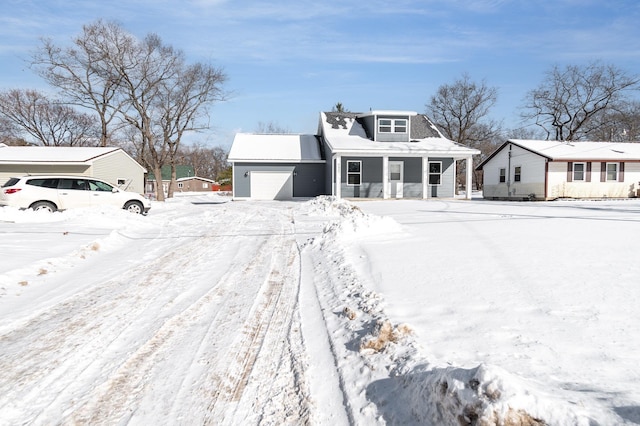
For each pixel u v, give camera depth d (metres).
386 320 3.94
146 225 13.19
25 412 2.92
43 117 45.00
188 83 30.59
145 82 29.64
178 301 5.39
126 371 3.51
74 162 22.67
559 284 4.92
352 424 2.68
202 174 98.38
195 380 3.34
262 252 8.59
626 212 13.86
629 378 2.71
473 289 4.91
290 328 4.38
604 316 3.87
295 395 3.08
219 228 12.53
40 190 14.19
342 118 29.47
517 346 3.31
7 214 12.34
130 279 6.52
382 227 9.53
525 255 6.51
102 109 30.94
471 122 47.72
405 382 2.88
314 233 11.04
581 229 9.25
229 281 6.35
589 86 40.50
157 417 2.84
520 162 26.16
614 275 5.20
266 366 3.55
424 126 28.86
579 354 3.12
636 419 2.08
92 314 4.91
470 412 2.23
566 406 2.10
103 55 27.61
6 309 5.09
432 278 5.49
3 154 23.55
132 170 28.97
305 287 5.92
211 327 4.47
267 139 31.61
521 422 2.06
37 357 3.78
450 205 18.61
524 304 4.31
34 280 6.38
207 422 2.78
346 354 3.64
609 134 46.84
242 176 28.27
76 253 8.09
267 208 19.81
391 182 25.98
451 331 3.71
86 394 3.15
